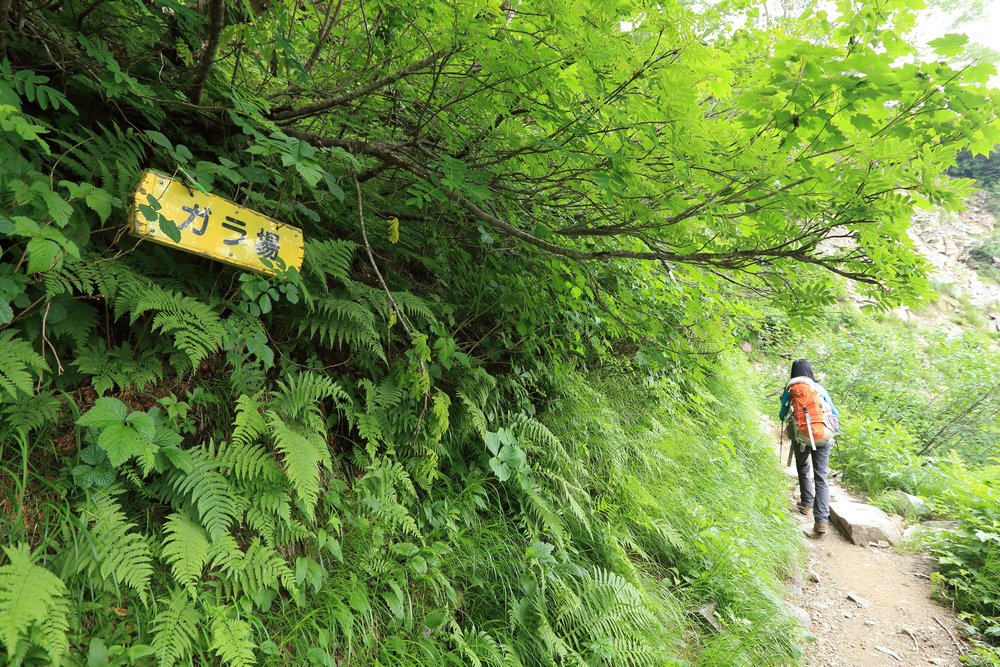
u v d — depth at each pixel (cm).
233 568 194
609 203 234
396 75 234
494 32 194
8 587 141
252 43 228
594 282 323
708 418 609
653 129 205
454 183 206
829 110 179
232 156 258
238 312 231
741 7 225
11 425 170
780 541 471
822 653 364
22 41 204
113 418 172
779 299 241
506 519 311
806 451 575
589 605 285
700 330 371
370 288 275
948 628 396
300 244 232
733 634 323
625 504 381
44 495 177
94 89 207
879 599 434
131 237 217
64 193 196
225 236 209
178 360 215
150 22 225
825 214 198
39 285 180
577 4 189
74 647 160
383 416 280
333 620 212
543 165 252
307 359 267
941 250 2081
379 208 325
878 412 1005
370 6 230
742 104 183
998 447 881
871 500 636
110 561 169
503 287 349
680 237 241
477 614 265
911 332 1500
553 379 393
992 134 162
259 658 193
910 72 157
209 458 204
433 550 261
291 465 210
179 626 173
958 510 554
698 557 385
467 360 296
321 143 254
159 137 194
